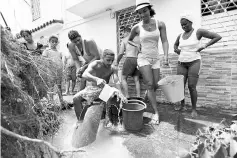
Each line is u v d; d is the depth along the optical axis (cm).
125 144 228
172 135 246
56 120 236
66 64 529
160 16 417
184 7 375
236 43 325
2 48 129
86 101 305
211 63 349
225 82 336
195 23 364
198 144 129
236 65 322
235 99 329
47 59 224
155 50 296
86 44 323
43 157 155
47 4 774
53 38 391
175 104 389
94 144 229
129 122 265
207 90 359
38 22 862
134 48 378
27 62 166
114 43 528
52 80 226
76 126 263
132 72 401
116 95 264
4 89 121
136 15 467
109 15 530
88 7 521
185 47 303
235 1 322
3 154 109
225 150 113
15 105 129
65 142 230
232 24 327
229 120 282
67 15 680
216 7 343
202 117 303
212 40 273
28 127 140
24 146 128
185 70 317
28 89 172
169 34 405
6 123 114
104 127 283
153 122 290
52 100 231
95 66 280
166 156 196
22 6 986
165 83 271
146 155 200
